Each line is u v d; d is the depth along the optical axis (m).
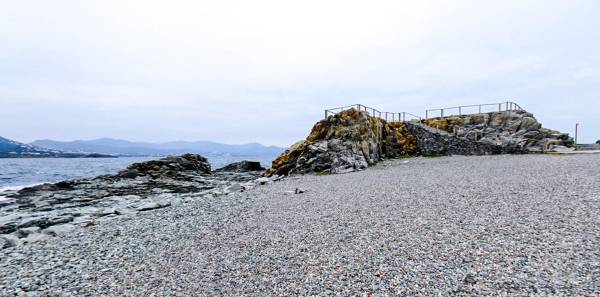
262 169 57.22
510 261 6.43
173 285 6.55
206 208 14.73
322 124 35.16
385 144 39.53
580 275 5.64
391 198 13.62
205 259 7.93
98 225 13.10
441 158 34.72
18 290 6.69
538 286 5.36
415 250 7.41
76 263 8.28
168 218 13.15
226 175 43.16
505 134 41.00
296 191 17.38
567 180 14.93
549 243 7.23
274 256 7.76
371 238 8.52
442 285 5.69
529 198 11.83
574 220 8.81
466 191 13.94
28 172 69.19
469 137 42.75
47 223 15.59
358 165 28.73
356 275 6.38
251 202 15.38
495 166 23.00
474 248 7.25
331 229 9.65
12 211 20.30
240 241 9.18
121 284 6.77
